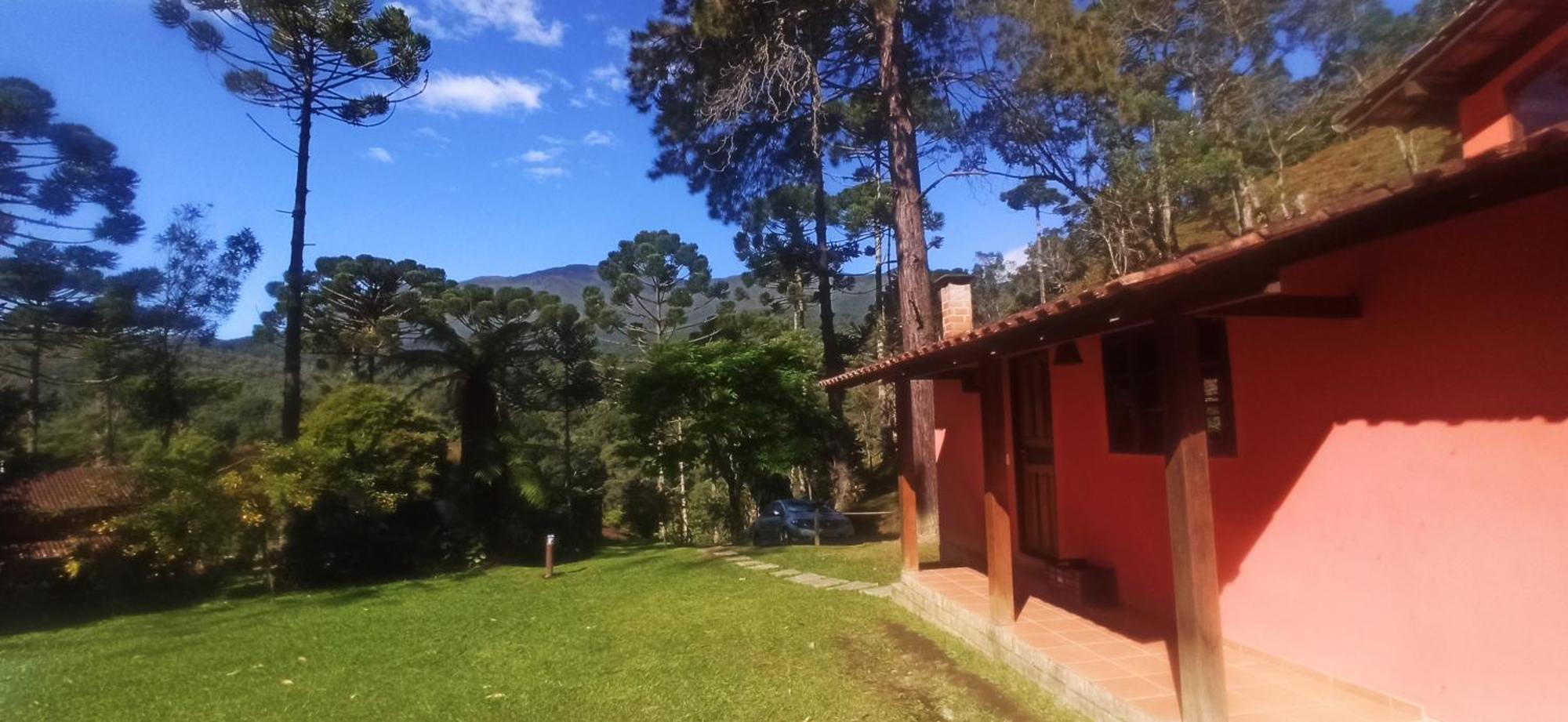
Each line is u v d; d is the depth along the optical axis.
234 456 14.30
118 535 12.70
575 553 17.75
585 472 35.22
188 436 13.62
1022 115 14.94
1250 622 5.36
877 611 8.38
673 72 16.98
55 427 28.38
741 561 13.14
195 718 6.06
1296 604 4.96
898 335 31.78
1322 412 4.75
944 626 7.36
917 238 14.03
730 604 9.26
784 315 41.00
